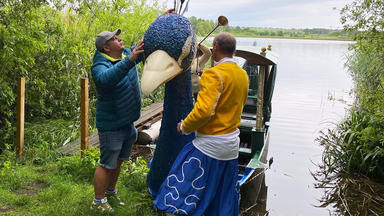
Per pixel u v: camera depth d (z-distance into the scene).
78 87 7.17
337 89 13.77
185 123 2.93
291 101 11.73
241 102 3.02
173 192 2.96
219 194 3.01
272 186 5.66
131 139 3.72
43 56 6.52
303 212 4.84
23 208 3.68
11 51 5.17
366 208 4.97
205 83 2.88
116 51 3.49
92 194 4.01
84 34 7.77
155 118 7.27
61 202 3.80
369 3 5.68
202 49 3.65
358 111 6.67
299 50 38.28
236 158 3.07
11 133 5.69
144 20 9.16
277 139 7.93
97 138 6.09
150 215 3.65
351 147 6.18
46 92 6.72
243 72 3.04
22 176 4.35
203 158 2.94
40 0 5.62
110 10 8.41
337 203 5.13
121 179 4.48
